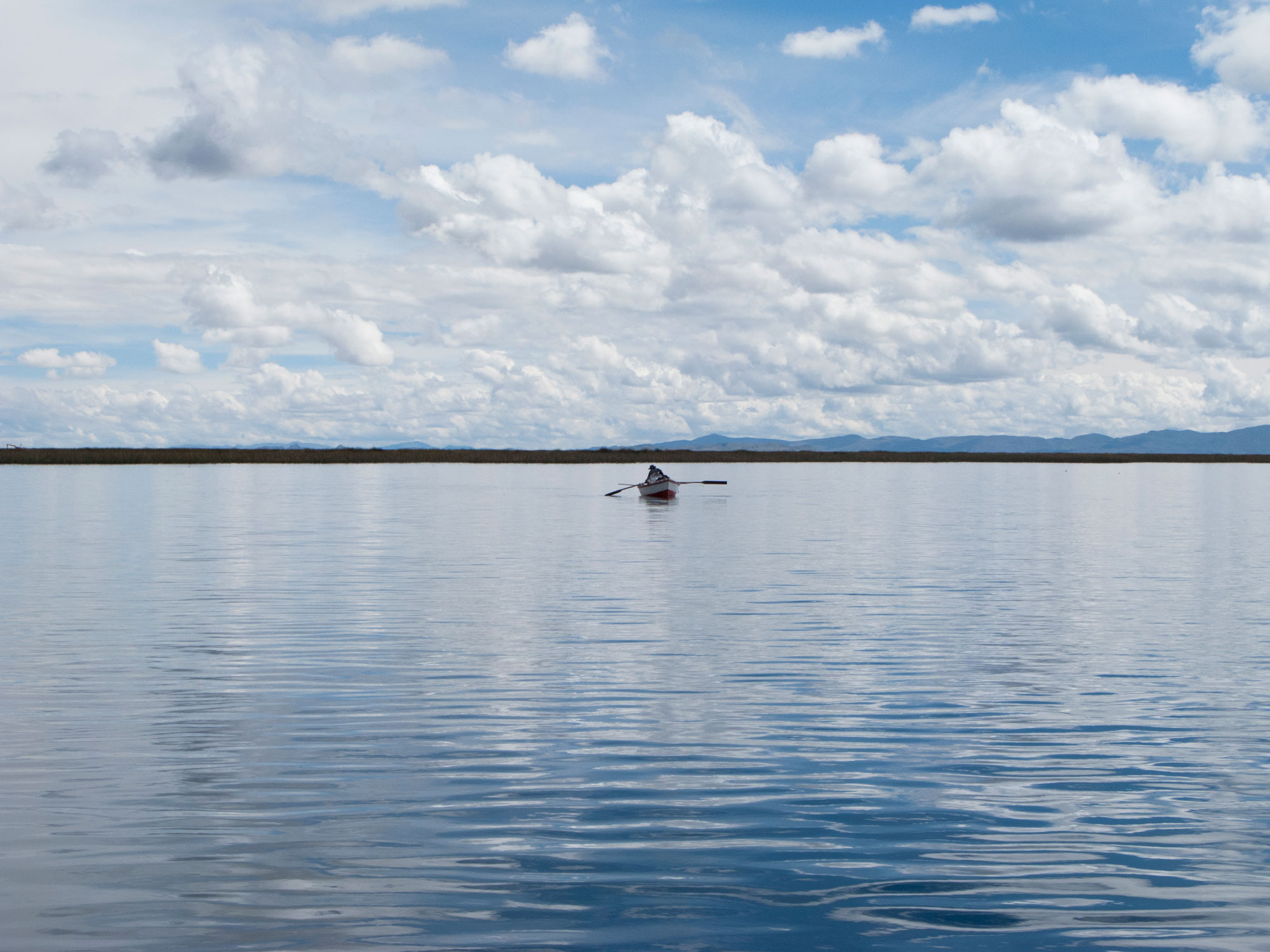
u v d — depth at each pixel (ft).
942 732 36.09
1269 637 55.01
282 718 37.73
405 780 30.60
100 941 20.40
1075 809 28.32
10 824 26.73
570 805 28.53
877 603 67.26
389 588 74.13
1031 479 368.27
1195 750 33.99
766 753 33.55
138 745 34.09
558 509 174.40
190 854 24.85
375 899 22.45
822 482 328.49
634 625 58.29
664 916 21.70
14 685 42.96
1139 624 59.26
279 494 220.84
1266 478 398.01
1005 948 20.39
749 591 72.79
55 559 92.58
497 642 52.80
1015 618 61.00
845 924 21.39
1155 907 22.26
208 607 64.64
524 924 21.30
